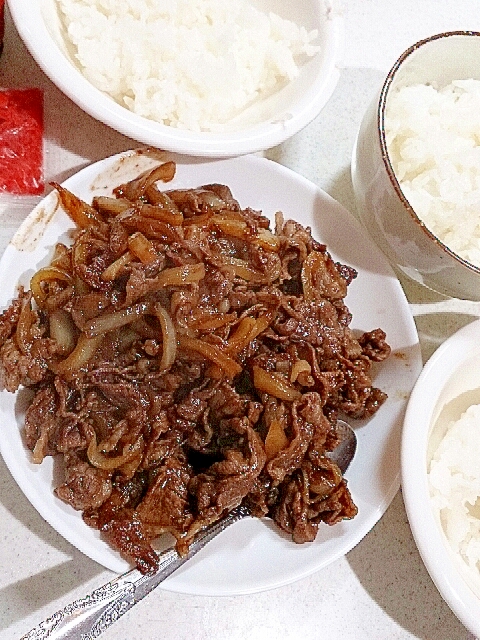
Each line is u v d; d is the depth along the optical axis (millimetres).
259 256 308
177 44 334
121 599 268
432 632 344
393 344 342
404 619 343
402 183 346
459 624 348
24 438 293
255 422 295
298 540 301
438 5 413
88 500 283
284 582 300
